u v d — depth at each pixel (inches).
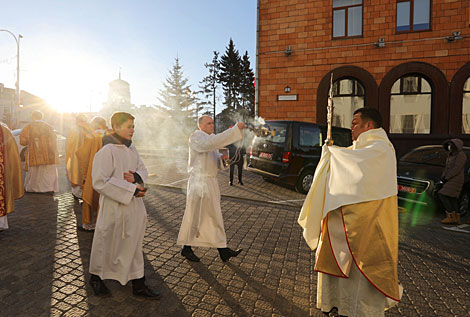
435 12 442.0
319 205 94.6
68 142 206.4
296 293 118.2
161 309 104.4
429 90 456.4
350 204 82.0
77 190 218.7
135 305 106.2
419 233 194.5
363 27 468.8
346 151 85.0
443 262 151.3
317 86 491.8
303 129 310.7
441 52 441.4
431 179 228.5
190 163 140.6
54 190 270.5
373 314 81.9
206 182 137.8
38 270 129.4
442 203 216.2
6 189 164.2
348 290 87.0
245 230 191.2
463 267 145.8
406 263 149.7
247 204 257.0
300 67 498.3
